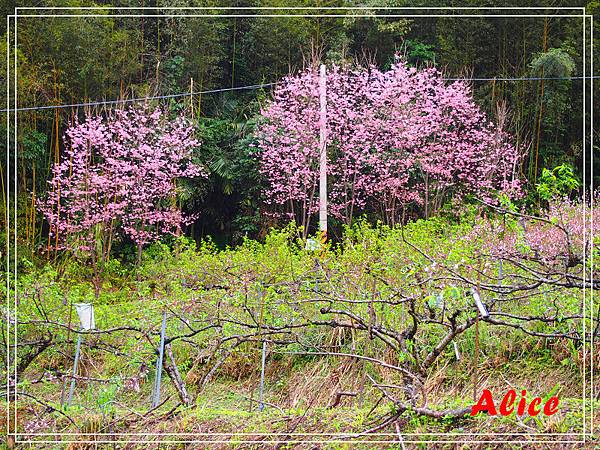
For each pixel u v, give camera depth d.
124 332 6.39
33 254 11.82
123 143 13.66
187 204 14.78
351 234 8.61
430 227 9.30
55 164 12.36
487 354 5.44
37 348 6.12
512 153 14.24
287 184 14.45
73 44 13.77
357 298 5.53
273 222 14.78
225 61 17.00
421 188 14.71
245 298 5.32
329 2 16.94
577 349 5.20
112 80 14.27
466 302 4.04
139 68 14.84
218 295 6.28
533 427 3.78
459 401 4.38
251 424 4.32
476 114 14.32
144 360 5.27
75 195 12.34
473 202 14.39
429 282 4.43
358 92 14.59
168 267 9.59
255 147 14.35
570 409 4.04
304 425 4.24
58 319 6.07
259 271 6.77
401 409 3.90
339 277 6.13
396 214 14.92
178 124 14.48
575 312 4.82
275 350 5.75
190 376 5.75
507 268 6.10
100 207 13.11
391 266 5.65
